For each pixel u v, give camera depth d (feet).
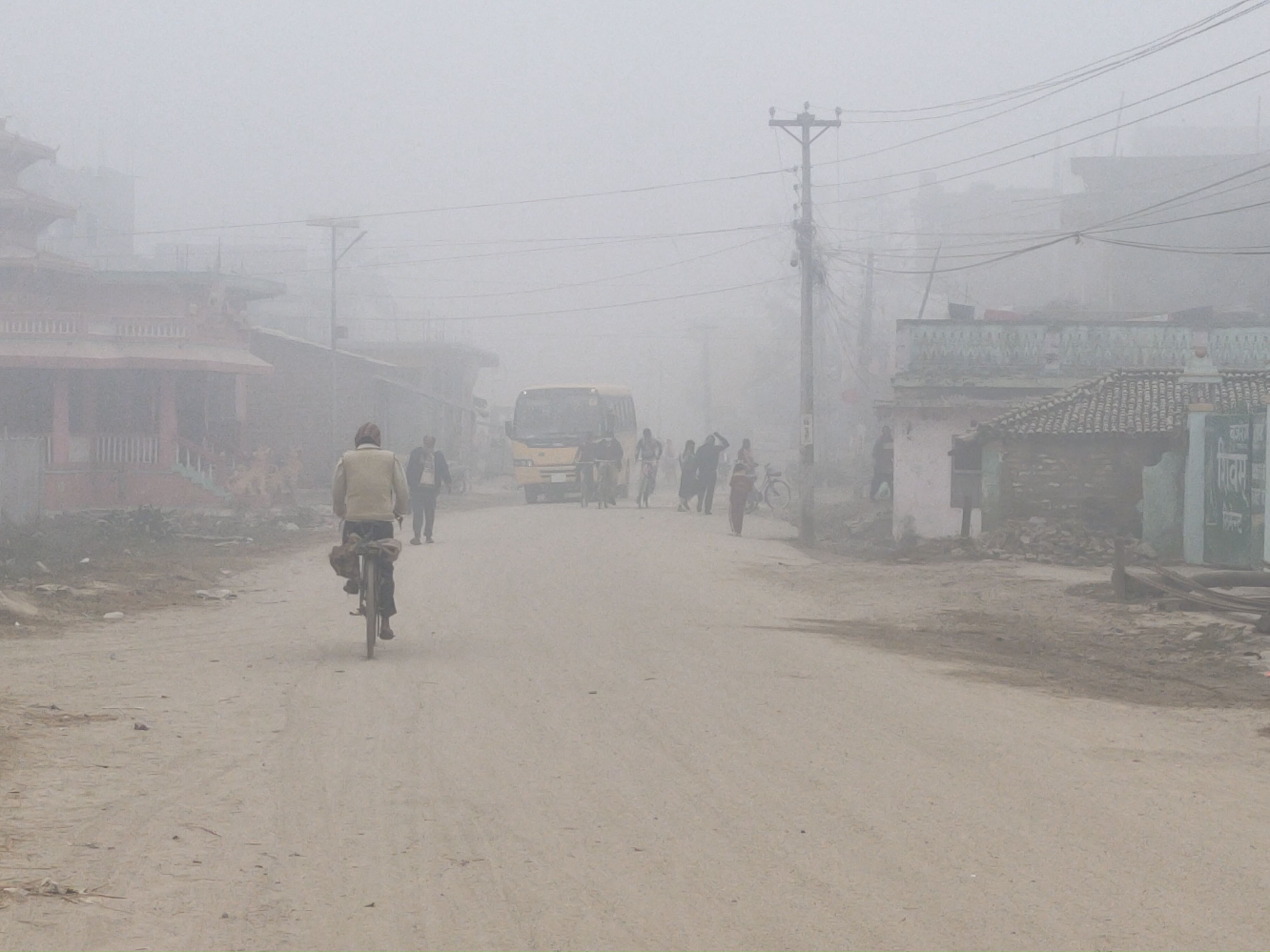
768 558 75.82
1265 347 96.37
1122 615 50.11
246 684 32.73
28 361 111.96
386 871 17.83
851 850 18.85
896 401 96.17
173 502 116.47
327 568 67.92
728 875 17.70
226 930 15.48
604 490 119.96
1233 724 29.45
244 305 145.28
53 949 14.65
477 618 46.19
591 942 15.23
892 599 56.70
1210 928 15.62
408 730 27.27
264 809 20.86
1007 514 81.56
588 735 26.96
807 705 30.58
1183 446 74.49
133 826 19.69
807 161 100.68
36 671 34.14
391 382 169.48
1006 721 29.12
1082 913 16.15
